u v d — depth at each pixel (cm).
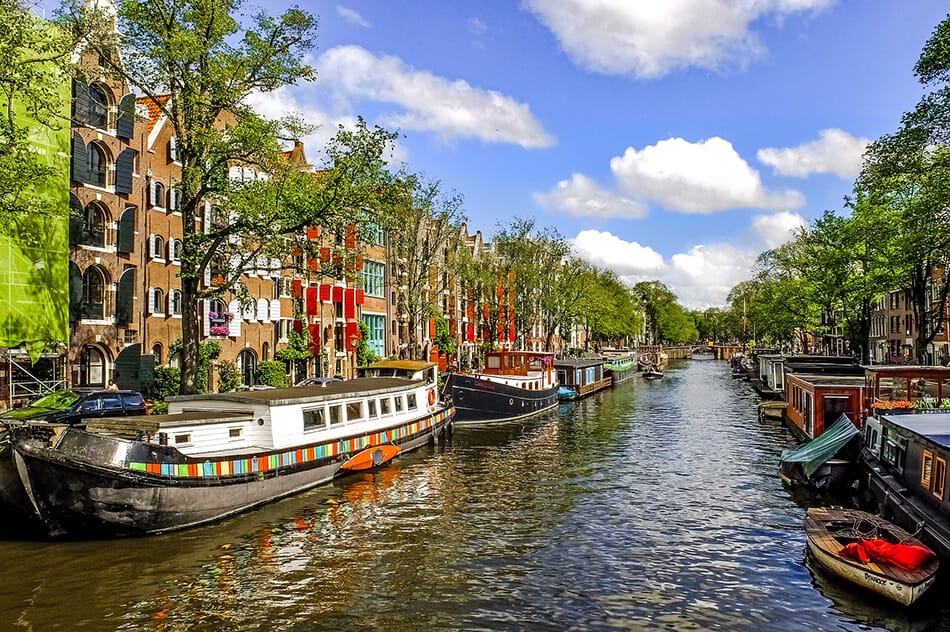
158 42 2111
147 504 1423
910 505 1426
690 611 1170
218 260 2430
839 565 1242
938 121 2308
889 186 2594
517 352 4312
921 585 1131
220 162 2206
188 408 1888
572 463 2462
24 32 1703
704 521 1714
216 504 1583
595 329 9488
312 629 1078
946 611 1159
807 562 1410
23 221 2355
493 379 3850
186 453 1644
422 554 1438
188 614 1118
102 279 2889
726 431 3338
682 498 1945
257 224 2186
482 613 1149
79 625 1067
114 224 2906
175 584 1235
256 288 3744
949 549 1189
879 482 1653
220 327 3462
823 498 1947
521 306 6150
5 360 2445
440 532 1591
